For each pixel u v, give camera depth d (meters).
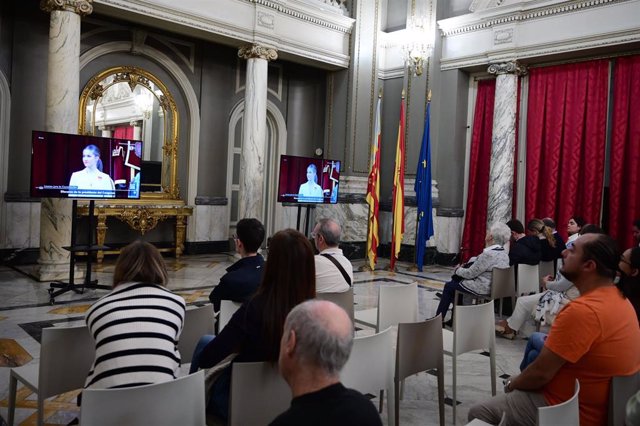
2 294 5.75
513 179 8.95
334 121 10.06
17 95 7.30
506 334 4.95
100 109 8.18
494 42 8.82
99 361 1.95
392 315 3.73
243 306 2.15
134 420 1.70
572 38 7.92
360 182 9.91
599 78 8.02
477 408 2.36
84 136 5.77
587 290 2.20
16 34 7.25
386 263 9.50
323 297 3.32
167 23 7.59
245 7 8.29
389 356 2.53
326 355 1.31
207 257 8.98
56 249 6.45
